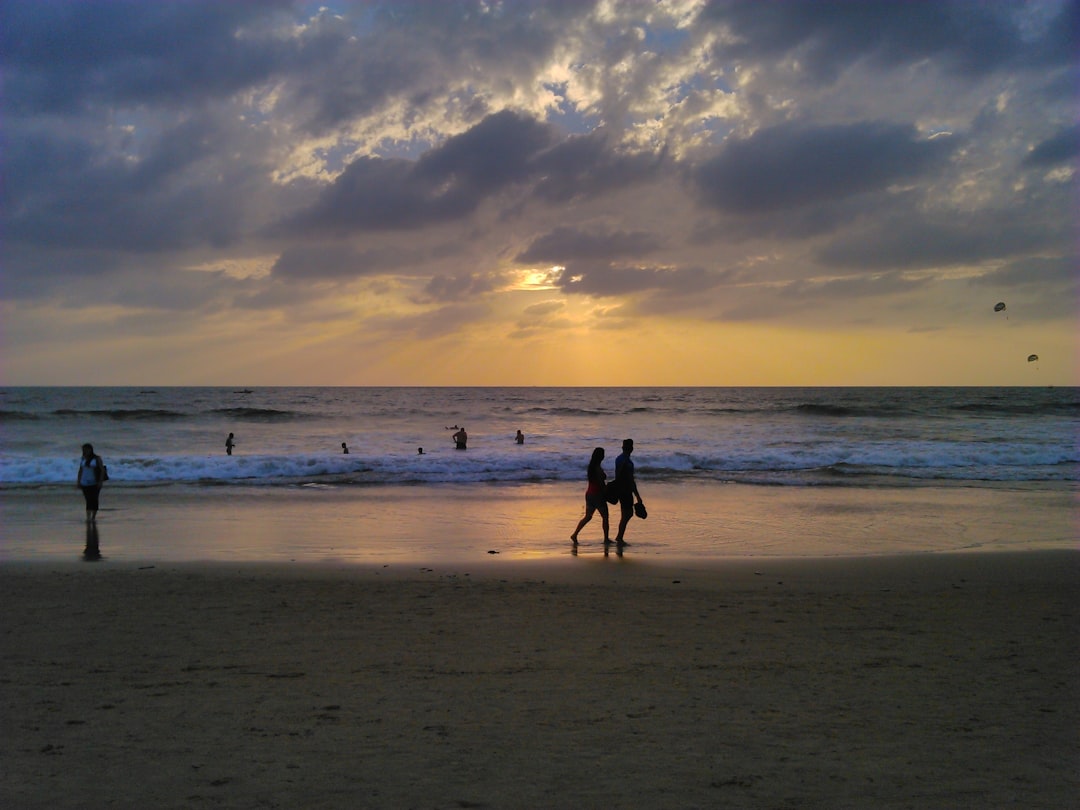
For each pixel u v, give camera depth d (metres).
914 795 3.83
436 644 6.82
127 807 3.67
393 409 76.50
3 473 23.72
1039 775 4.09
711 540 14.09
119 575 10.16
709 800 3.77
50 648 6.66
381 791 3.85
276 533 14.77
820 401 96.50
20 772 4.08
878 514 17.39
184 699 5.29
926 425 53.28
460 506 18.78
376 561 11.76
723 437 43.41
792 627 7.49
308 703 5.21
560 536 14.55
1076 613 8.15
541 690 5.52
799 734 4.67
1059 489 22.34
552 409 76.56
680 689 5.54
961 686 5.64
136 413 60.41
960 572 10.71
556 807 3.68
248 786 3.91
